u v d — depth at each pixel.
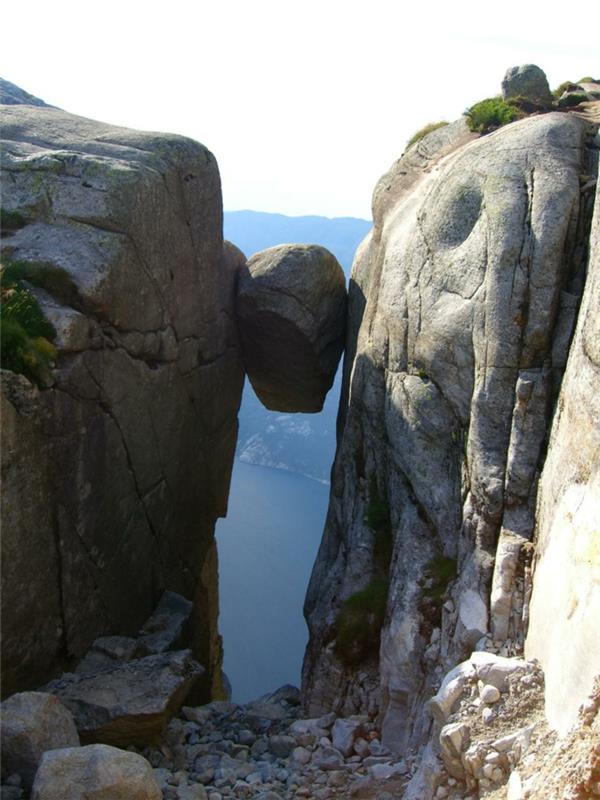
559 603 10.34
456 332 14.47
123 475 15.83
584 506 10.31
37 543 13.24
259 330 21.41
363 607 14.90
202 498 20.42
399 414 15.44
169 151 17.59
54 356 13.54
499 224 14.17
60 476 13.76
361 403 17.09
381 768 12.34
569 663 9.59
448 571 13.68
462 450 14.19
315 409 23.61
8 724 11.20
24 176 15.62
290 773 13.09
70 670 14.32
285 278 20.94
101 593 15.20
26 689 13.19
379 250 18.17
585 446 10.67
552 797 8.48
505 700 10.59
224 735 15.08
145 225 16.12
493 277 13.96
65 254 14.75
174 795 11.81
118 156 16.92
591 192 14.16
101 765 10.40
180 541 19.16
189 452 19.12
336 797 12.18
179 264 17.75
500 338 13.67
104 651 14.80
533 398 13.28
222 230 20.25
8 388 12.60
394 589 14.12
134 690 13.50
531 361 13.55
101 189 15.46
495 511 13.03
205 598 22.14
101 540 15.12
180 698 14.13
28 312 13.65
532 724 10.09
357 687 14.53
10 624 12.68
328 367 22.12
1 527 12.35
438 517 14.22
